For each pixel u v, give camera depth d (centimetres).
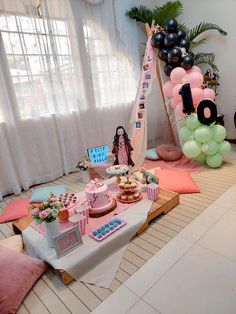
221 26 348
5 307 126
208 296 128
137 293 134
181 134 301
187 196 233
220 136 281
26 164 291
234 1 327
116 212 191
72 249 154
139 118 315
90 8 315
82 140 334
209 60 369
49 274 152
